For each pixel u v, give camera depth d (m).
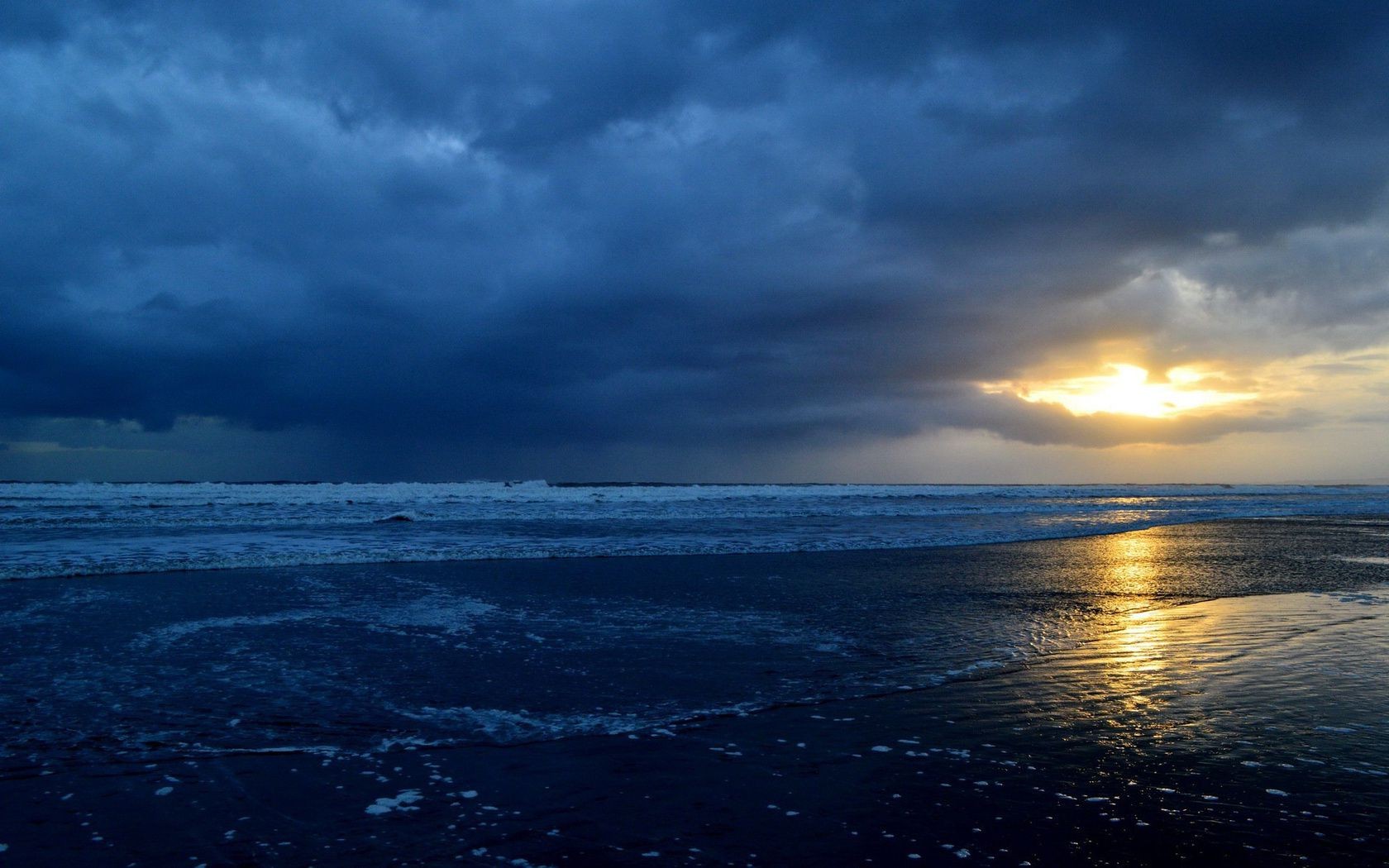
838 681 8.49
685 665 9.16
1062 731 6.86
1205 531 30.56
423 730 6.89
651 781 5.75
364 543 21.83
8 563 16.72
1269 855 4.65
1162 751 6.35
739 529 28.25
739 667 9.09
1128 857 4.61
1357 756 6.25
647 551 21.03
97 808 5.27
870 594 14.29
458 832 4.93
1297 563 19.45
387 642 10.24
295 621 11.56
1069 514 40.38
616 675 8.74
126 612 12.11
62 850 4.66
